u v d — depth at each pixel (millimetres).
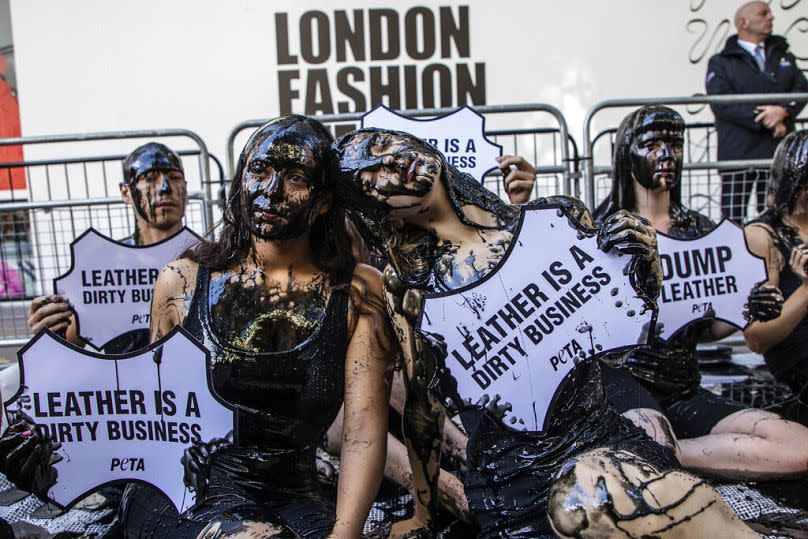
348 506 1956
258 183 1965
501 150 3789
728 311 3160
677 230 3309
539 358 1946
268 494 2080
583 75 8531
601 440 1965
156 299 2164
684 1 8398
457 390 1948
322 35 8570
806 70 8242
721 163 5234
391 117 3797
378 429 2080
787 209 3434
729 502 2771
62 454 2018
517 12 8547
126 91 8469
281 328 2076
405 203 1883
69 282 3236
